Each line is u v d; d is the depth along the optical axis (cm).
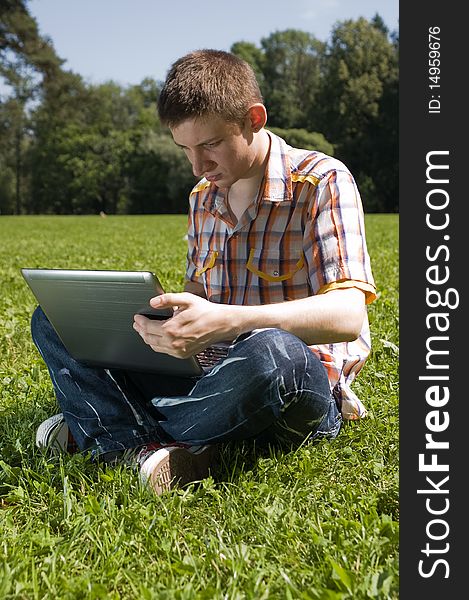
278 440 258
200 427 238
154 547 200
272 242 257
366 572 184
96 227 2692
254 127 234
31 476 251
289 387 229
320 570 186
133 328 226
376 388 333
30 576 190
